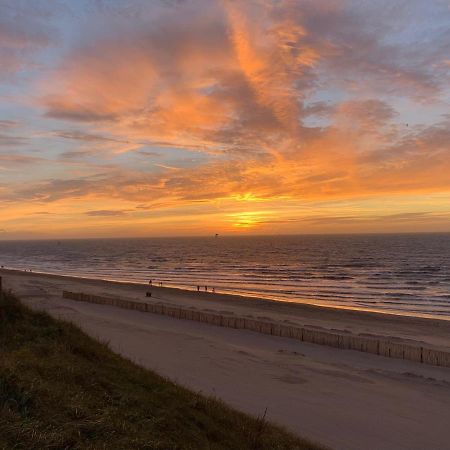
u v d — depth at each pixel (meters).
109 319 30.70
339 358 22.11
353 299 52.66
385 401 15.30
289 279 74.62
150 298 47.03
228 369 18.42
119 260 131.75
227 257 133.75
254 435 9.01
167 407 8.63
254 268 95.88
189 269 96.25
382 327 33.47
